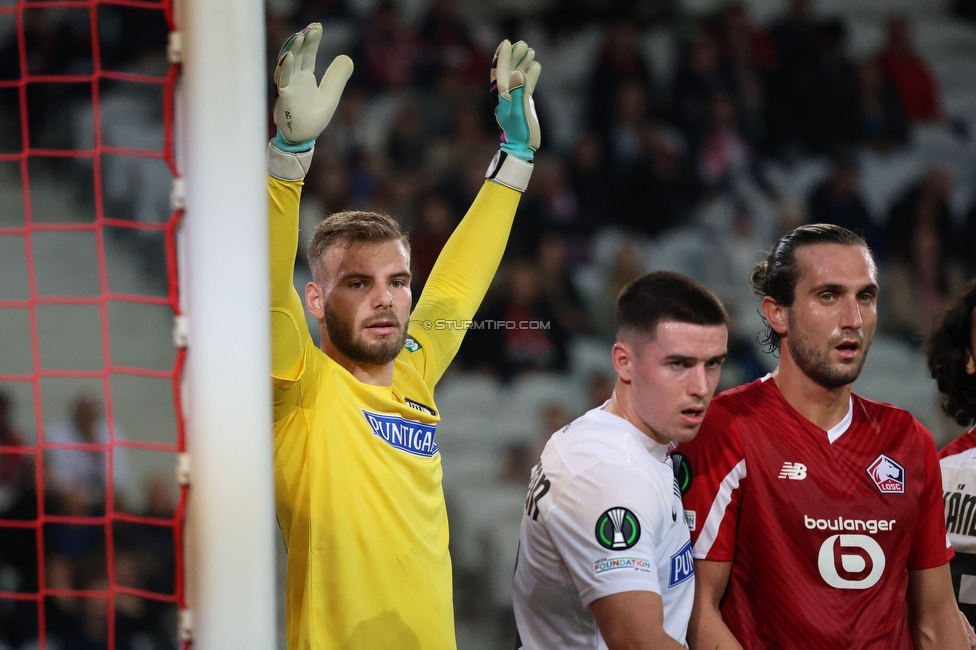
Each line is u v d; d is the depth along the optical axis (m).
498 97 9.91
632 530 6.96
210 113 6.10
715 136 30.45
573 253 28.11
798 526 7.84
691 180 29.94
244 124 6.17
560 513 7.21
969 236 30.17
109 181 26.77
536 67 10.06
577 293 26.36
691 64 30.78
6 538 17.64
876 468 7.96
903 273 29.34
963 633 8.27
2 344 24.45
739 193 30.14
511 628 20.39
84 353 24.94
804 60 31.69
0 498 18.70
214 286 6.13
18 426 22.36
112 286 26.12
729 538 7.90
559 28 33.84
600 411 7.70
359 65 29.55
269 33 29.62
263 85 6.29
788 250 7.98
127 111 27.14
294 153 7.32
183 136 6.16
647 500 7.11
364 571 8.02
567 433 7.64
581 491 7.15
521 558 7.88
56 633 17.19
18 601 17.25
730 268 28.58
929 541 8.25
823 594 7.82
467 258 9.91
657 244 28.92
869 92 31.92
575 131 31.80
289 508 8.11
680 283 7.32
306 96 7.23
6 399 19.98
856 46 35.62
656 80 32.91
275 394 7.89
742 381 25.19
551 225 28.00
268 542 6.27
